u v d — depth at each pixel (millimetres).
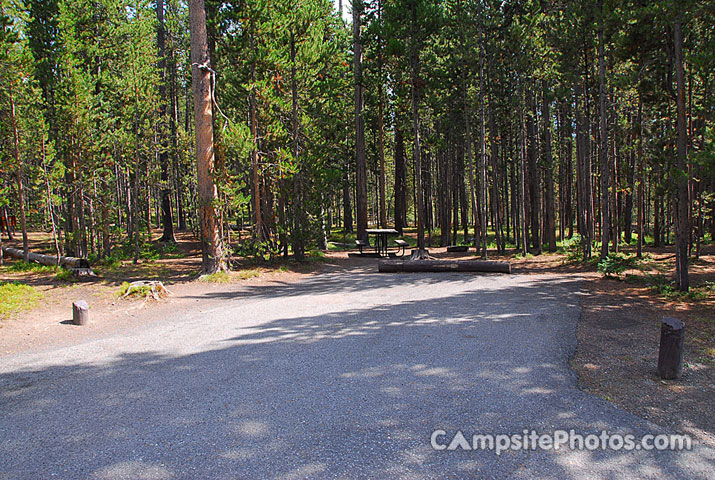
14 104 16953
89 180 19141
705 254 17672
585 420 4047
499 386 4816
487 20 18219
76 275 13750
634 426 3941
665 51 11727
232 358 5941
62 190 19516
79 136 18266
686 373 5152
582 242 17812
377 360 5734
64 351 6402
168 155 25344
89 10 20406
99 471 3275
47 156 18094
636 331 6926
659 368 5051
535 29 17562
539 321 7625
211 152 14070
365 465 3324
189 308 9602
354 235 34844
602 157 14188
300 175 17516
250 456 3461
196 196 25031
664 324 5016
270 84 16422
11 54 15969
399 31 17797
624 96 16969
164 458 3447
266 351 6227
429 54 20141
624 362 5535
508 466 3322
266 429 3898
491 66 19141
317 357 5906
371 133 31984
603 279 12250
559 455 3473
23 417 4227
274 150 16797
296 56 17391
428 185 34062
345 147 26500
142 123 20203
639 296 9750
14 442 3742
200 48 13609
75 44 18688
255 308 9406
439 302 9609
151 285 10617
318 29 18312
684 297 9477
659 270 13320
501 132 23297
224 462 3379
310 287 12516
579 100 19391
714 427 3916
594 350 6016
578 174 20625
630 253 18594
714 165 8617
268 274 14766
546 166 20984
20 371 5551
